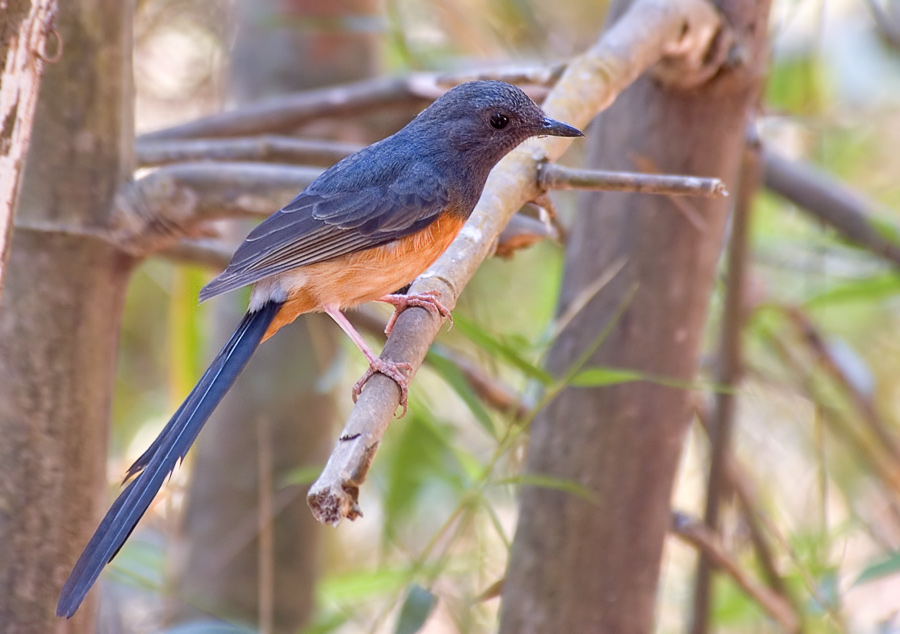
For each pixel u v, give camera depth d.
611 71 7.59
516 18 15.35
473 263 7.29
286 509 11.95
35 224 7.47
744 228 10.63
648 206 8.73
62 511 7.54
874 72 13.08
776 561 11.75
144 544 12.99
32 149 7.46
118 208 7.59
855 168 15.29
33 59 5.71
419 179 8.65
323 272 8.42
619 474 8.81
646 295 8.77
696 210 8.74
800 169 11.93
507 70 9.11
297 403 12.05
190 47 15.12
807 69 12.93
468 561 11.59
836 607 9.84
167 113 15.23
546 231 8.44
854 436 12.23
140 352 15.57
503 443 8.21
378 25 11.36
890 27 12.38
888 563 9.34
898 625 10.21
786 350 12.62
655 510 8.91
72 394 7.57
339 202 8.45
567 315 8.40
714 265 8.98
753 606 12.03
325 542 12.48
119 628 10.02
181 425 7.14
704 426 12.20
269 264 8.11
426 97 10.61
